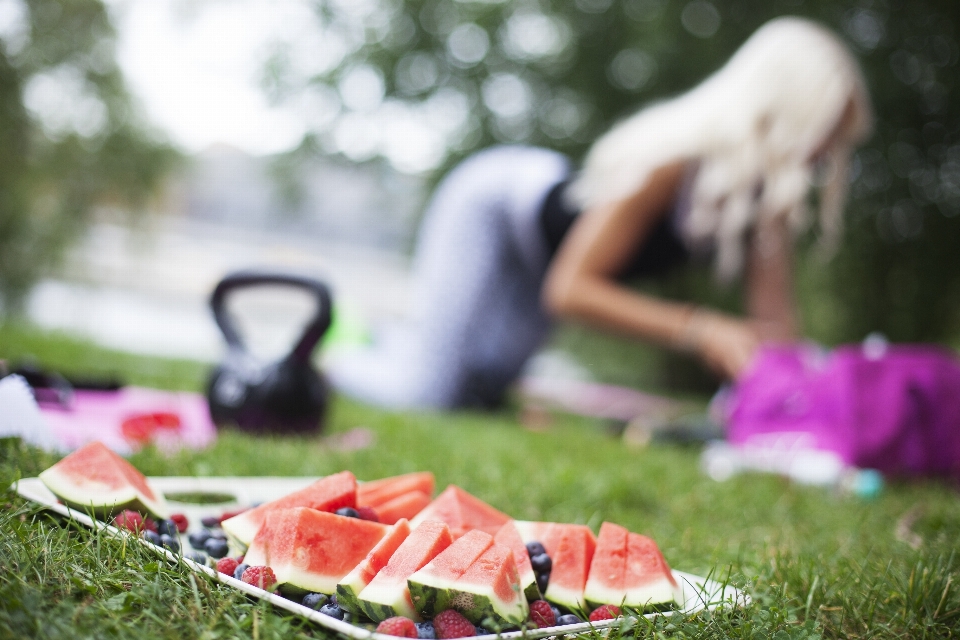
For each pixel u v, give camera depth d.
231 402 3.00
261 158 11.27
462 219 5.61
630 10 10.23
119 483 1.55
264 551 1.29
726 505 2.62
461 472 2.69
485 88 10.65
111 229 8.18
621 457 3.51
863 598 1.57
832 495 2.97
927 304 10.09
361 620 1.19
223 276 3.17
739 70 4.55
